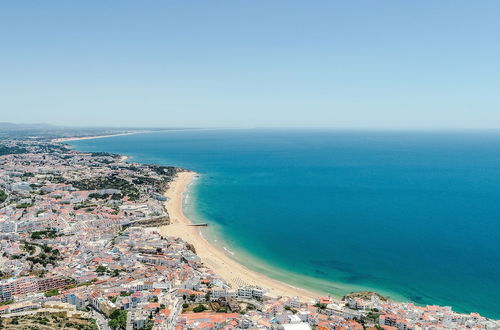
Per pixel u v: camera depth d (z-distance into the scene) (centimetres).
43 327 18700
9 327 18538
